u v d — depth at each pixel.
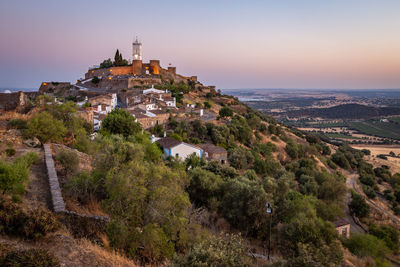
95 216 14.62
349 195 65.19
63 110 34.06
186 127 68.56
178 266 10.34
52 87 134.12
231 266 10.10
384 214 57.19
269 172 61.16
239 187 25.98
